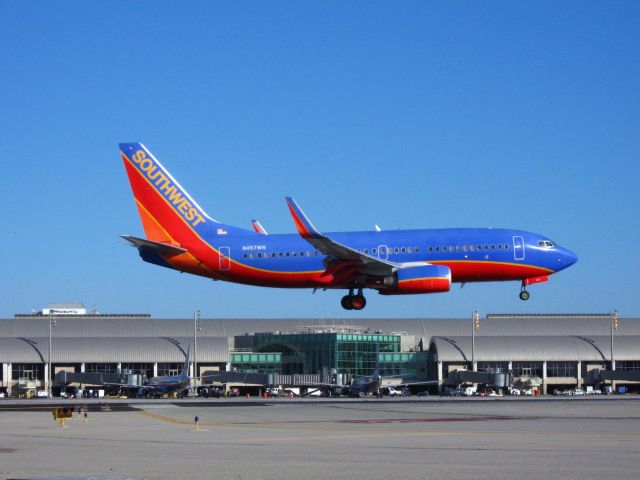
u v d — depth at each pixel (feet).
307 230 259.39
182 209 285.64
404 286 273.13
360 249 280.10
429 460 123.13
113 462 125.08
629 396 396.16
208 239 284.00
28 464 124.26
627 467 115.14
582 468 114.42
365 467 116.67
